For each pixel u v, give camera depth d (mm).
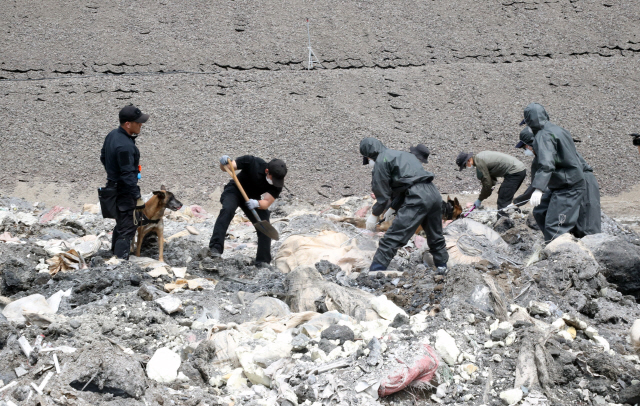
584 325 4430
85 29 17141
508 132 14102
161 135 13375
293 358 4008
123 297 4930
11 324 4266
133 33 17125
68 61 15914
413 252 7098
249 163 6578
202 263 6297
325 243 6992
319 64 16531
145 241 6809
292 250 6891
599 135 14031
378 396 3711
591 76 16141
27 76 15320
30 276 5398
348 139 13688
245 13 18250
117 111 14047
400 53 17141
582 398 3762
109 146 6078
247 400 3717
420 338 4145
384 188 6082
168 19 17797
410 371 3742
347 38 17547
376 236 7285
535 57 17359
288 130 13812
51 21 17359
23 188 11617
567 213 6562
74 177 12070
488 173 8844
